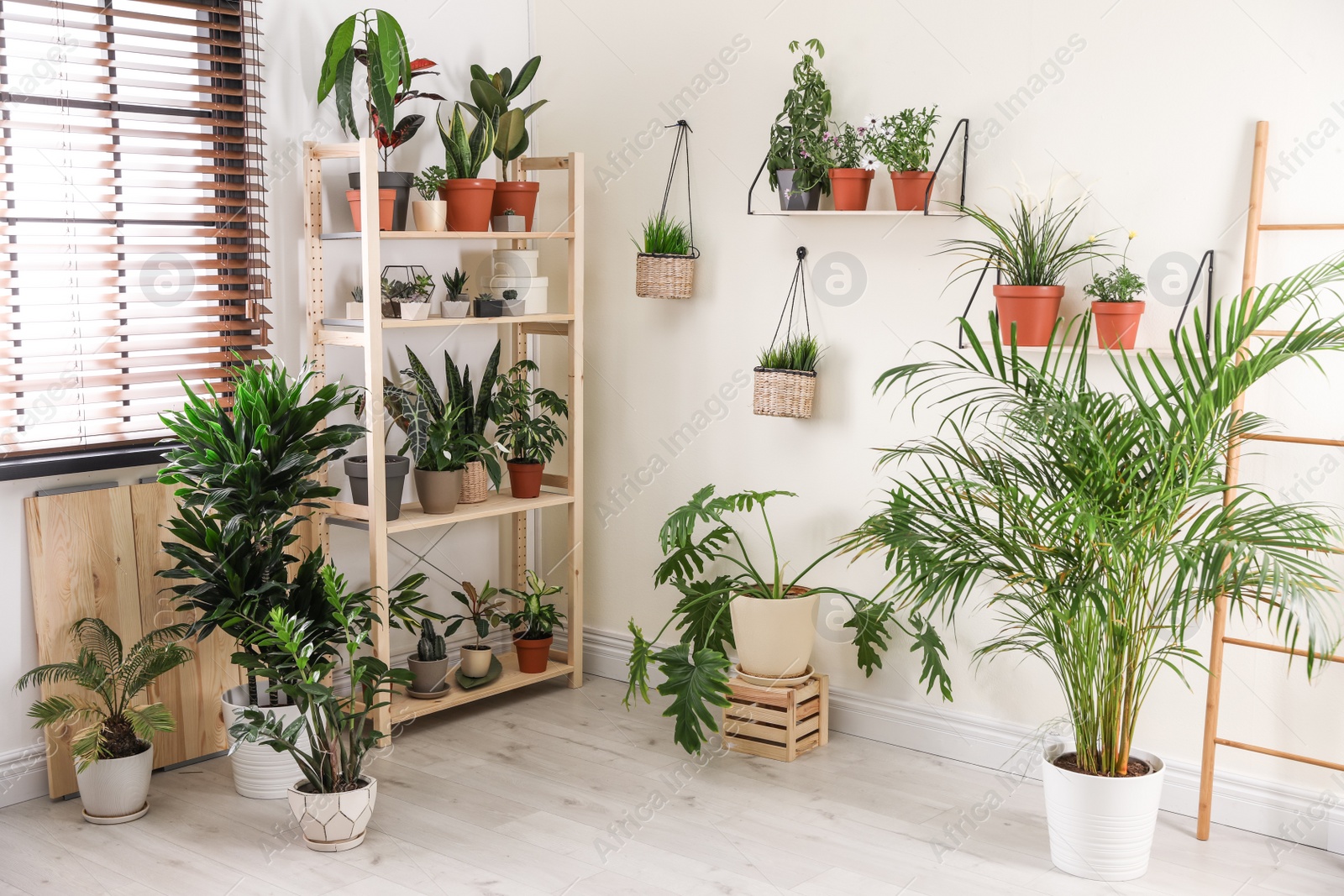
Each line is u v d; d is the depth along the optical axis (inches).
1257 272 120.0
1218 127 121.1
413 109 158.1
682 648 141.3
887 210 141.7
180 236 134.6
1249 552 100.3
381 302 141.9
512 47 170.6
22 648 126.5
